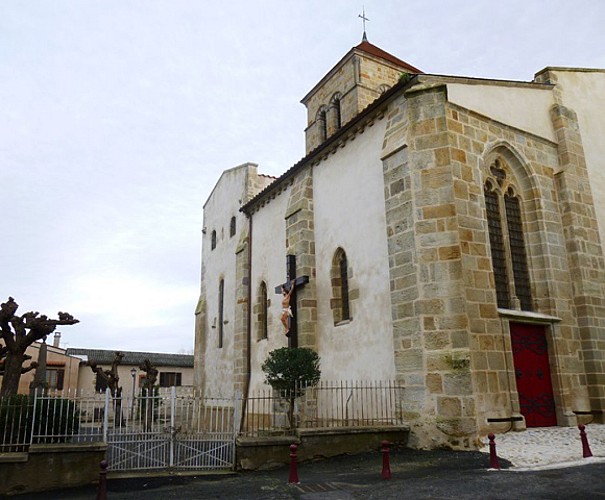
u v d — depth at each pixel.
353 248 16.61
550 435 12.70
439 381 12.55
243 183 27.48
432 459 11.26
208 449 12.27
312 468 11.48
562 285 15.80
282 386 14.63
